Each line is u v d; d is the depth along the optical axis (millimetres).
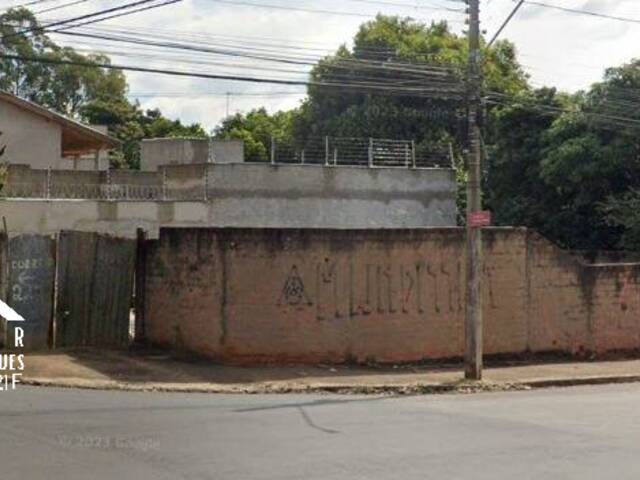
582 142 35531
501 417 13203
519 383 18234
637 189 35188
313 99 58375
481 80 18484
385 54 53188
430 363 20531
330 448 10336
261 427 11781
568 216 37875
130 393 15430
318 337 19453
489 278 21469
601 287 23078
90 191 35969
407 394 16672
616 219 34594
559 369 20562
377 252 20078
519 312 21875
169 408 13406
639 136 34656
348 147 42500
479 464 9586
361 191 40219
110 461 9258
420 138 53031
